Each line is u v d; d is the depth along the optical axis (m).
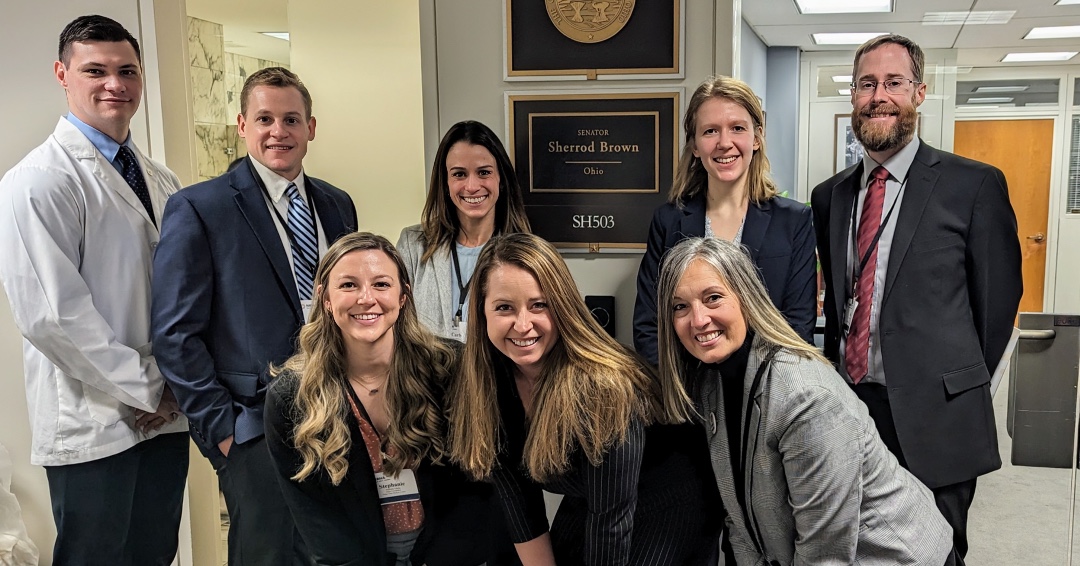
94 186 1.75
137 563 1.90
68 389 1.78
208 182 1.76
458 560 1.68
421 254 1.95
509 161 1.94
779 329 1.35
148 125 2.19
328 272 1.47
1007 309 1.77
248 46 5.30
